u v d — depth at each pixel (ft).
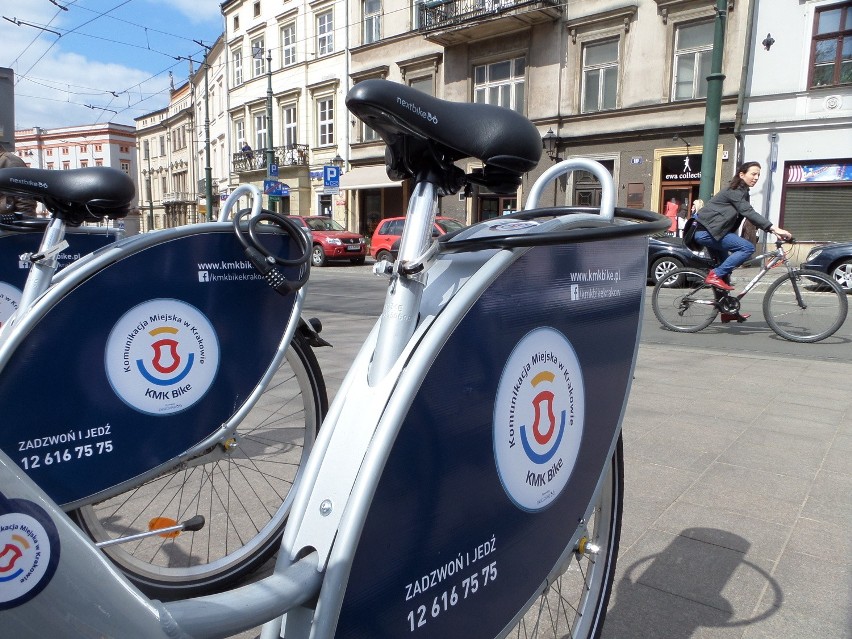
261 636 3.01
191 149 148.15
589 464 4.71
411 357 3.12
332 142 88.02
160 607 2.49
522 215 4.50
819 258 33.63
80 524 6.34
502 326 3.60
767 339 21.50
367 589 3.00
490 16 63.41
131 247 6.26
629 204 60.08
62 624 2.37
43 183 5.97
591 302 4.39
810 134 50.80
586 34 61.16
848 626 6.40
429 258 3.29
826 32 49.29
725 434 11.84
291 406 12.64
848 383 15.58
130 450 6.41
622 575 7.29
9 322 5.85
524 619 6.21
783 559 7.62
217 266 6.90
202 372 6.86
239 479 9.64
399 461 3.05
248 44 102.53
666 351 19.53
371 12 80.94
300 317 7.92
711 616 6.56
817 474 10.04
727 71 53.88
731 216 21.42
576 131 62.64
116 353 6.26
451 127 3.43
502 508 3.85
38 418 5.80
